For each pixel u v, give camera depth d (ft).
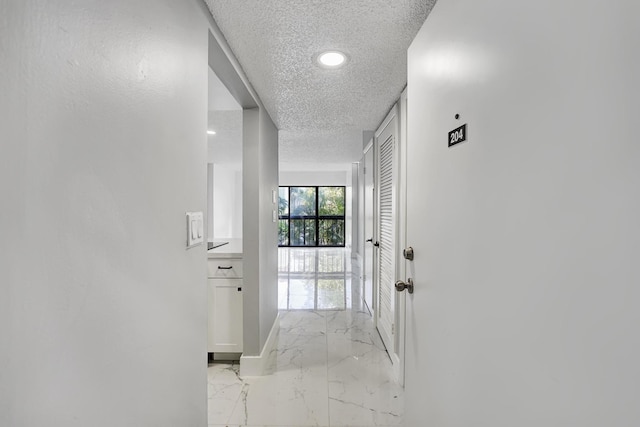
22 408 1.45
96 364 1.90
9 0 1.38
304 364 7.69
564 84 1.76
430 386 3.61
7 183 1.36
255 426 5.52
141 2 2.36
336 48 4.71
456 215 3.02
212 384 6.82
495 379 2.40
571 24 1.71
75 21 1.73
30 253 1.47
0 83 1.34
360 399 6.29
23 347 1.45
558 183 1.81
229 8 3.74
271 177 8.65
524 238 2.09
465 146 2.85
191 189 3.24
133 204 2.26
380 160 9.29
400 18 3.96
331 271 19.49
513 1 2.18
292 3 3.66
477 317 2.66
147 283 2.44
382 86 6.24
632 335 1.42
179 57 3.00
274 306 9.23
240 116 9.39
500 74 2.34
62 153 1.65
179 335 2.99
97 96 1.90
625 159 1.44
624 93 1.44
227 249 8.46
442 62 3.32
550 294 1.87
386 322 8.45
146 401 2.44
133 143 2.26
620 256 1.47
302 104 7.32
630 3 1.41
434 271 3.52
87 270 1.82
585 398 1.64
